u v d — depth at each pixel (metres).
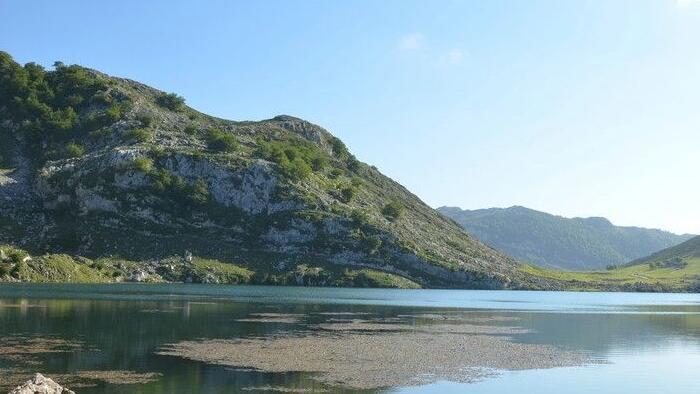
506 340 73.81
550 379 48.75
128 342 62.34
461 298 195.00
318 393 40.88
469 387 44.53
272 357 55.03
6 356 52.09
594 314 125.94
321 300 154.38
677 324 103.19
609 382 48.19
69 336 65.38
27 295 126.12
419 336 75.38
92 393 39.28
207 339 66.44
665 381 49.03
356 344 65.69
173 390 40.66
